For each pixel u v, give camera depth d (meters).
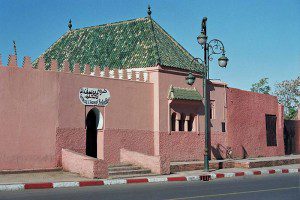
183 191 14.27
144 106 23.55
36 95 18.83
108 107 21.73
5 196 12.48
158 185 16.47
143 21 27.38
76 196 12.62
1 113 17.78
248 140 31.42
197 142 26.34
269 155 33.69
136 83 23.23
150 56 24.66
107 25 28.47
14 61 18.30
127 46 26.22
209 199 12.28
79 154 18.58
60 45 29.22
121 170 19.88
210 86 28.02
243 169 24.20
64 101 19.81
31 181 16.03
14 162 18.02
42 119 18.97
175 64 25.11
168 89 24.50
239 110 30.73
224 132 29.02
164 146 24.12
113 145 21.81
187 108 25.81
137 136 23.03
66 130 19.78
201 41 21.33
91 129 21.83
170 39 27.77
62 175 17.98
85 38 28.52
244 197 12.80
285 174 22.69
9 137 17.94
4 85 17.92
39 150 18.78
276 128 35.22
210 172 21.64
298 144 39.03
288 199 12.42
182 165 22.20
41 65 19.16
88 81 20.89
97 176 17.50
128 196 12.76
